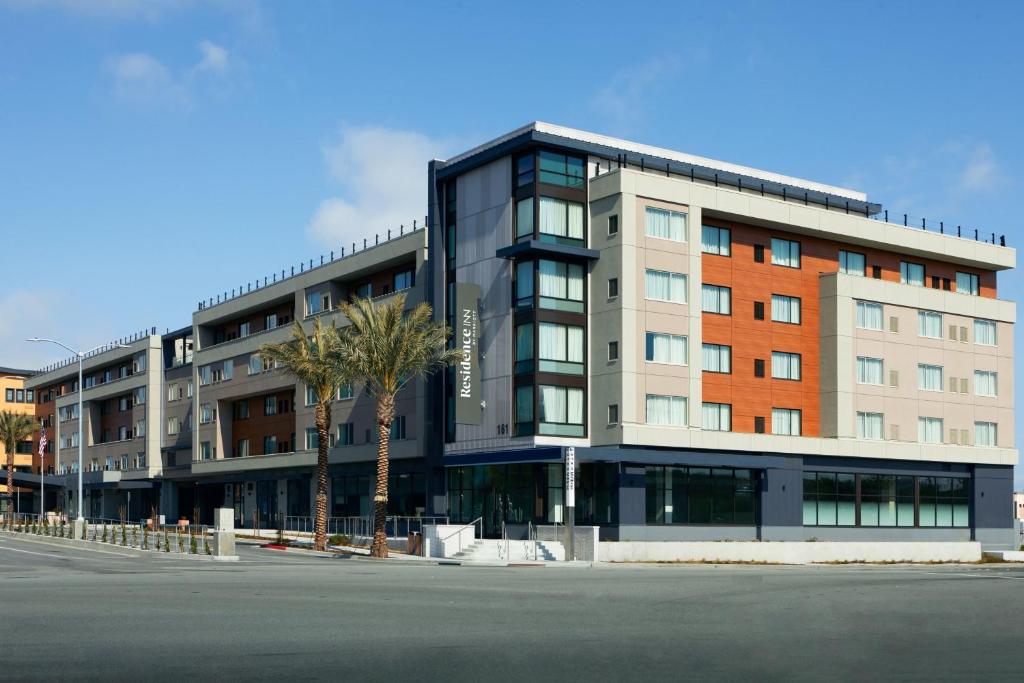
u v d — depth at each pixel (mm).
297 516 79062
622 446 56594
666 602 24344
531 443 56875
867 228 66938
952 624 20203
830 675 13562
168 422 101625
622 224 57656
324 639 16484
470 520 62281
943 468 69500
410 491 67875
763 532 60719
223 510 46938
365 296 74500
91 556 47219
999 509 71625
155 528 79375
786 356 64250
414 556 52938
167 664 13945
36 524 74562
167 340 104062
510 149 59250
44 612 20266
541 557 52750
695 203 60094
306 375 60406
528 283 58438
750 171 67500
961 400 70188
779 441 61531
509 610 21672
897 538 66812
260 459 83188
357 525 70500
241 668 13648
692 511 58500
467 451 61406
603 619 20062
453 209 64688
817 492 63875
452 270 64188
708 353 61062
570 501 51625
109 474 108812
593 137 61281
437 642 16281
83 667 13680
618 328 57375
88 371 121375
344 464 74562
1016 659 15281
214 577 32281
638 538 55938
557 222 58812
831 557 58000
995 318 72562
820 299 66000
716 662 14531
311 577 32812
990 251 72562
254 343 85250
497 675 13250
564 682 12789
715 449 59250
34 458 135625
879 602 25438
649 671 13688
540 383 57281
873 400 66000
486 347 60750
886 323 67125
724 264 62281
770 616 21172
